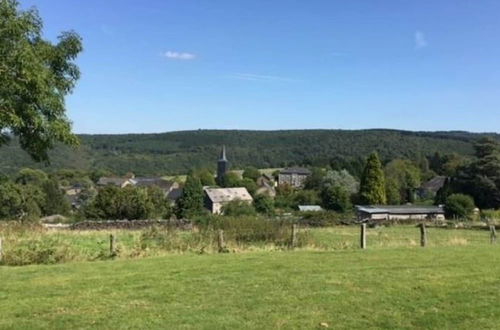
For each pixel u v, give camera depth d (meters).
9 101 12.01
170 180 166.00
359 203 103.06
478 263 16.47
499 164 89.25
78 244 23.22
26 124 12.79
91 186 137.88
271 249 21.88
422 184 140.75
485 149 92.00
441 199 96.50
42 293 12.05
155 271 14.95
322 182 126.31
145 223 42.62
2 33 11.99
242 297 11.59
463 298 11.65
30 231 28.61
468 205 76.19
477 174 90.56
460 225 56.38
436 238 34.09
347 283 13.09
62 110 13.19
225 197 136.62
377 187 101.38
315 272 14.64
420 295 11.87
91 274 14.59
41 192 85.38
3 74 11.78
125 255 19.17
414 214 84.88
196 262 16.86
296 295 11.78
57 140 13.59
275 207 102.50
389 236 35.47
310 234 25.66
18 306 10.80
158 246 21.44
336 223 53.19
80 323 9.62
